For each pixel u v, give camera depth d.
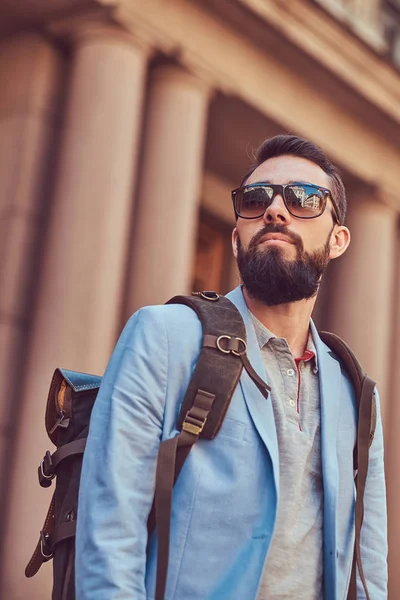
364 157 9.88
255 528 1.72
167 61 7.71
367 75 9.03
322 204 2.01
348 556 1.90
